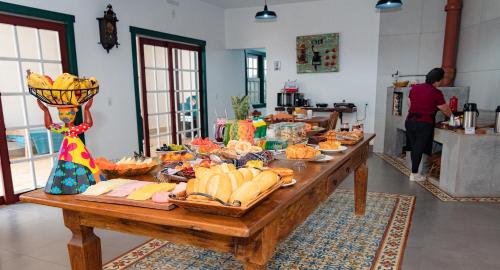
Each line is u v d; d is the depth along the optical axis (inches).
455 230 127.2
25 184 172.2
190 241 55.9
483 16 206.5
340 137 119.4
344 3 289.1
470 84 223.3
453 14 233.8
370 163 241.3
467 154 161.9
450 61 239.0
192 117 303.7
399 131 258.5
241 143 89.0
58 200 61.4
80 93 64.8
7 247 118.6
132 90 232.1
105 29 204.5
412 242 117.6
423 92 185.2
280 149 102.1
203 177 54.4
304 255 108.0
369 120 294.5
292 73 315.6
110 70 214.2
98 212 56.4
